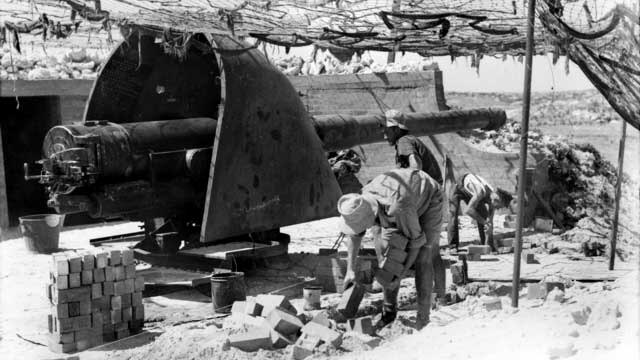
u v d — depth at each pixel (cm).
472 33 998
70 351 697
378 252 680
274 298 716
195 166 950
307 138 1066
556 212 1536
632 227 1488
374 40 959
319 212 1083
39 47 1673
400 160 711
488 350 529
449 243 1243
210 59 1084
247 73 967
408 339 607
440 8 829
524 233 1384
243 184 949
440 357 529
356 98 1816
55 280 700
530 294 729
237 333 672
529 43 645
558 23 700
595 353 485
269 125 994
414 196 660
